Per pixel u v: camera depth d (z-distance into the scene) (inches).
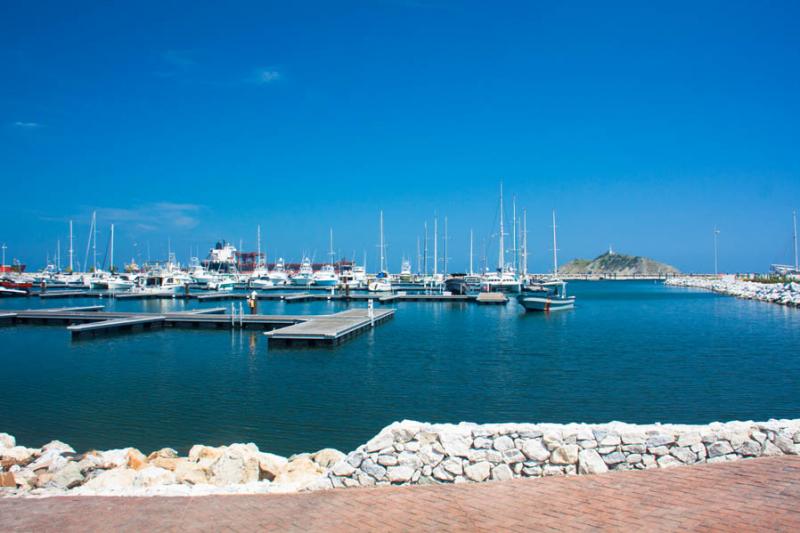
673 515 269.1
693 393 813.2
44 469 472.4
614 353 1187.3
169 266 4606.3
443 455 345.4
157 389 858.8
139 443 619.2
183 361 1107.9
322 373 978.1
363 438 634.2
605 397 796.0
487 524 272.5
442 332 1593.3
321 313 2367.1
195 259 5221.5
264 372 989.2
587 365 1040.8
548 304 2283.5
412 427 349.1
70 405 767.1
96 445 612.7
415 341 1395.2
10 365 1071.0
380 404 768.9
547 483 327.0
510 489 321.1
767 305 2669.8
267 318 1678.2
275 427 672.4
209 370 1010.1
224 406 761.0
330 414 723.4
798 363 1048.2
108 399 797.9
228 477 426.6
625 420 690.8
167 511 318.0
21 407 757.3
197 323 1696.6
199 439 632.4
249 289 4109.3
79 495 358.6
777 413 711.1
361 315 1830.7
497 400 784.9
